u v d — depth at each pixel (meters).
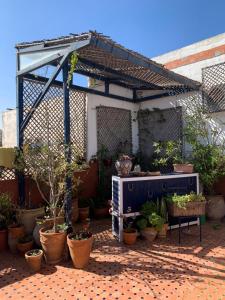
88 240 4.03
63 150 4.79
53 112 6.38
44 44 5.09
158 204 5.31
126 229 5.08
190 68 7.75
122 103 8.41
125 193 5.23
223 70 6.98
